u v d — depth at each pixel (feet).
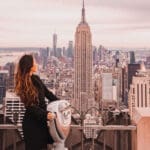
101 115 17.51
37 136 14.07
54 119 13.98
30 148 14.11
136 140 17.15
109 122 17.83
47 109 14.23
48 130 14.16
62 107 14.19
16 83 14.32
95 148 17.83
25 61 14.32
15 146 17.28
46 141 14.25
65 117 14.21
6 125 16.88
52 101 14.65
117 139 17.81
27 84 14.17
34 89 14.17
